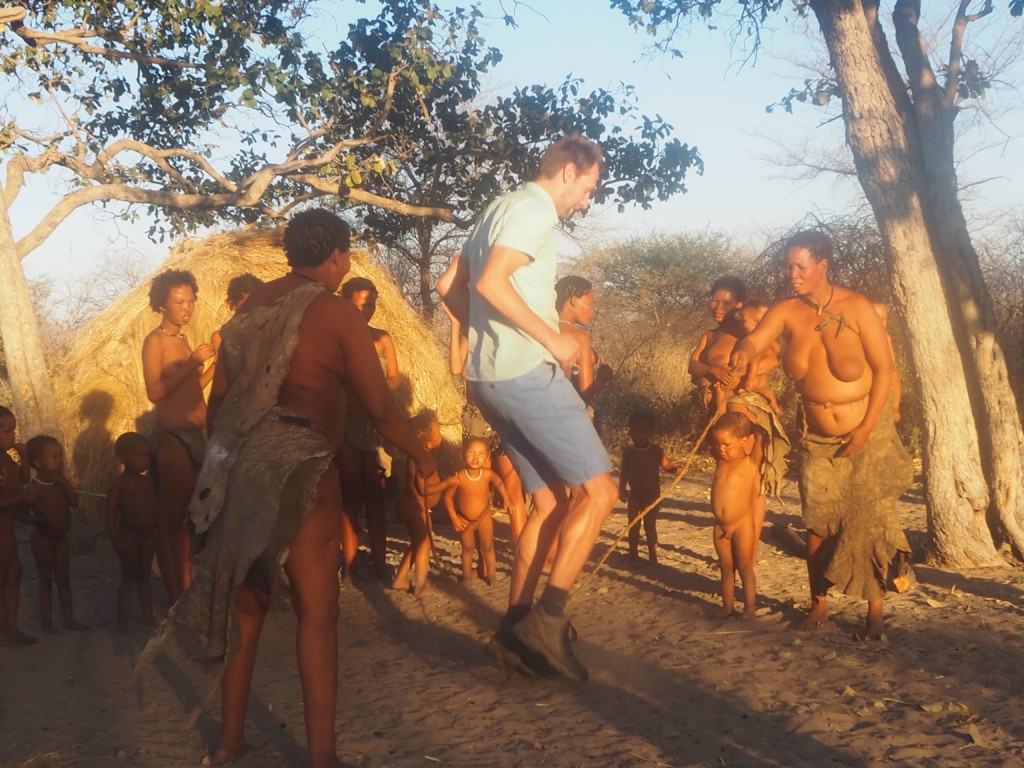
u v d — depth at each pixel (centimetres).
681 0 1034
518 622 456
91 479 875
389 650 560
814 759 384
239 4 1076
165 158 1176
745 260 3016
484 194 1202
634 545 791
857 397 551
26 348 822
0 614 583
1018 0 821
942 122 794
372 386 379
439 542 890
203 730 426
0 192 833
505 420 451
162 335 625
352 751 394
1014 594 657
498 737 410
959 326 777
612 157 1197
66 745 408
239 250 946
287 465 351
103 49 1050
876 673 492
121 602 621
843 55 762
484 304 443
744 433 591
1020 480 761
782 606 636
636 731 416
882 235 765
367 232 1284
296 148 1132
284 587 674
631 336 2111
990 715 429
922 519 975
